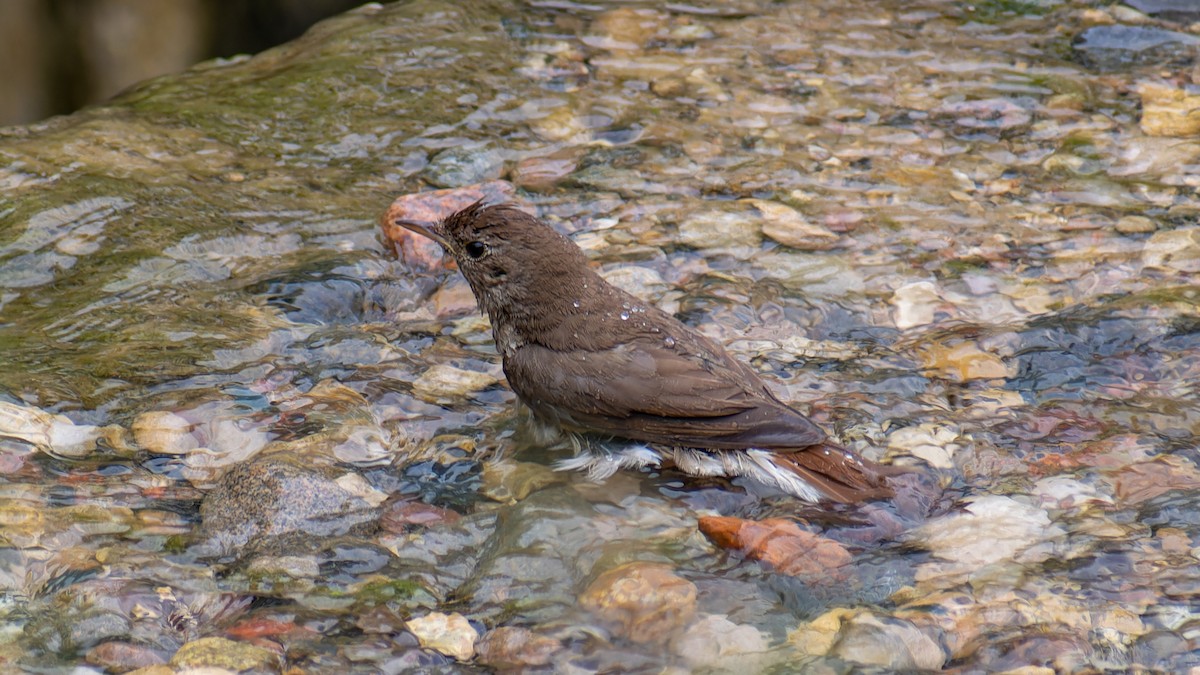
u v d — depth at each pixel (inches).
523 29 478.9
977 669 203.3
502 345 287.0
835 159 402.3
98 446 258.4
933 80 449.1
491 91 435.5
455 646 209.6
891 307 329.1
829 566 229.9
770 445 255.1
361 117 417.7
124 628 207.2
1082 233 361.7
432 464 263.6
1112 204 377.1
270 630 208.4
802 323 322.0
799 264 346.3
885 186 387.9
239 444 262.7
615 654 207.3
